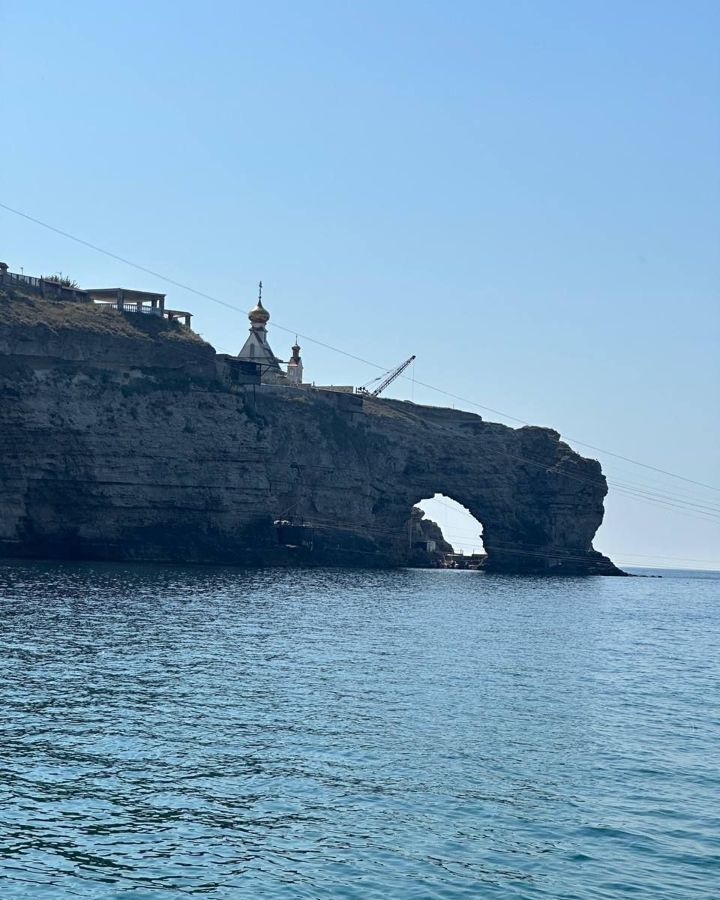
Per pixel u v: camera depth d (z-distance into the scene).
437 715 47.16
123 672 55.75
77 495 167.50
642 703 53.72
